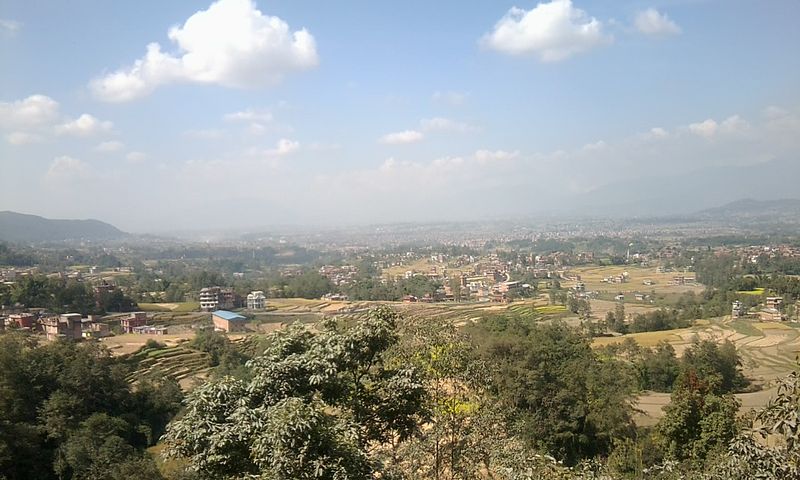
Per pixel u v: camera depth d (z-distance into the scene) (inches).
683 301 4854.8
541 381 1462.8
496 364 1393.9
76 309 3786.9
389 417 512.4
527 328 2060.8
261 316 4505.4
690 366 2289.6
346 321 574.2
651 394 2276.1
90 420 1589.6
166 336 3196.4
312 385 469.1
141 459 1465.3
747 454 383.9
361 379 522.9
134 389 2094.0
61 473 1406.3
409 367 543.8
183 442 436.5
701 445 1216.8
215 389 460.4
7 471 1327.5
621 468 1254.3
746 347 3063.5
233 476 429.4
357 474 397.7
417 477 639.1
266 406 449.4
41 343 2404.0
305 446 382.0
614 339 3307.1
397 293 5693.9
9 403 1517.0
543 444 1381.6
